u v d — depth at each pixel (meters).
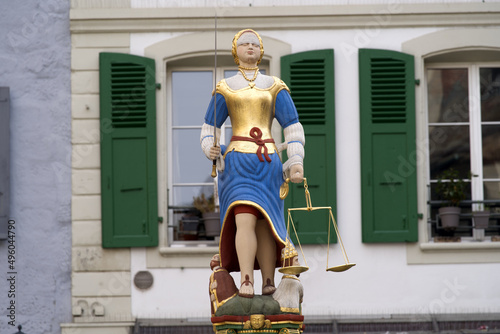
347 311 21.30
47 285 21.53
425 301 21.38
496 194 22.30
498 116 22.53
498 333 20.69
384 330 20.98
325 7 22.09
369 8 22.12
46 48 22.09
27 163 21.86
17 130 21.94
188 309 21.38
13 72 22.03
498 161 22.39
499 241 21.64
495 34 22.08
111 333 21.23
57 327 21.39
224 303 11.51
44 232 21.69
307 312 21.27
